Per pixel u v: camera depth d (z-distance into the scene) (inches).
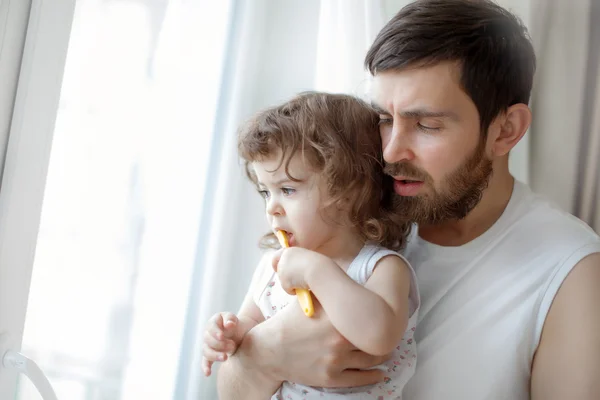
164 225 46.7
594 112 44.8
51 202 44.8
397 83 33.6
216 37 46.3
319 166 34.6
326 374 33.0
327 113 36.2
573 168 45.4
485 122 35.0
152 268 46.7
